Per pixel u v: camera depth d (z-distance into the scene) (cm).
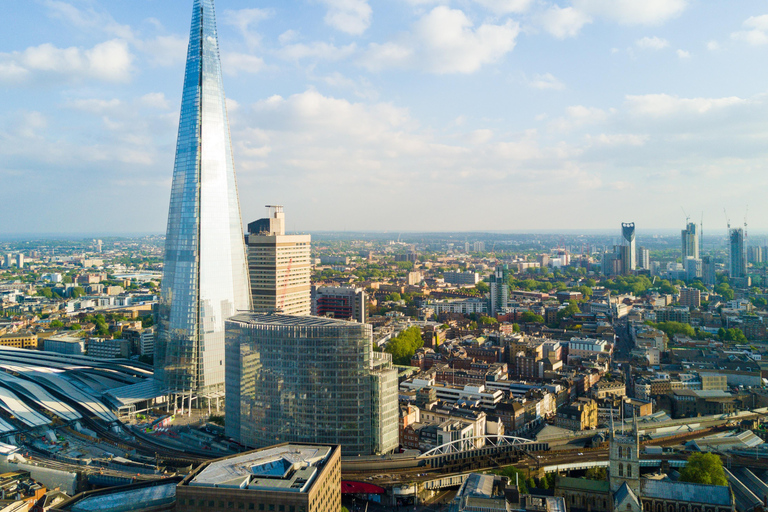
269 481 19388
